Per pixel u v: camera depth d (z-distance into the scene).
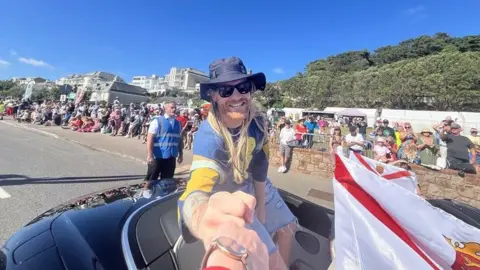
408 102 47.38
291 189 5.54
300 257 1.55
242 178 1.14
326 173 6.58
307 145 7.79
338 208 1.00
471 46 73.44
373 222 0.94
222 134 1.03
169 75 138.25
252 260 0.50
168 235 1.38
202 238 0.63
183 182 2.30
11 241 1.58
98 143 10.20
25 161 6.73
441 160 5.88
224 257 0.48
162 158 4.19
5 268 1.36
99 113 14.58
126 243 1.35
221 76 1.06
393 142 6.46
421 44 80.50
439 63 45.88
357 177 1.02
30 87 25.83
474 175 5.23
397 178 1.37
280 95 67.00
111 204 1.80
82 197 2.12
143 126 11.56
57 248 1.40
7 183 4.72
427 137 6.28
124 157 8.12
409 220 0.95
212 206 0.64
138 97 75.06
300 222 1.85
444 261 0.93
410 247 0.89
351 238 0.93
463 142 5.65
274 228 1.49
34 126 15.96
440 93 43.47
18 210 3.56
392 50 84.38
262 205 1.38
